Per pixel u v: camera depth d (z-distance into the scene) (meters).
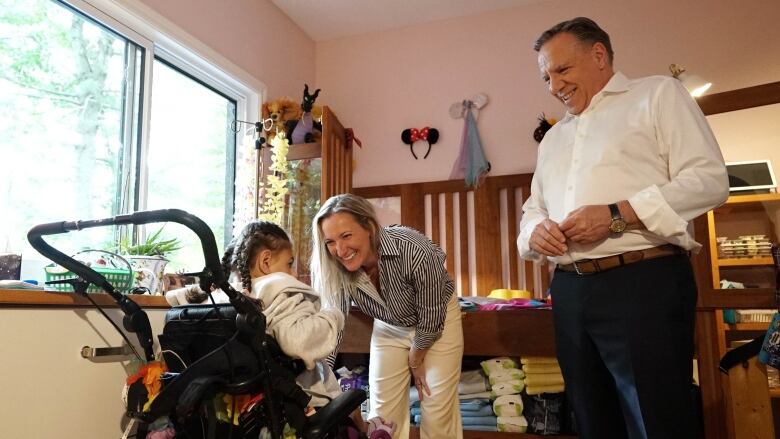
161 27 2.44
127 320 1.25
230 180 3.06
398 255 1.59
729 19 3.06
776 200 2.25
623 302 1.20
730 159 2.64
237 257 1.39
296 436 1.10
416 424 2.23
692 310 1.21
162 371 1.18
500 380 2.18
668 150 1.25
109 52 2.27
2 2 1.84
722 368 1.83
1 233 1.78
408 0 3.42
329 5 3.47
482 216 3.34
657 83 1.29
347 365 2.64
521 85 3.42
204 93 2.92
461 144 3.44
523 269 3.24
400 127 3.64
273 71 3.39
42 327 1.15
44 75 1.97
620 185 1.26
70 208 2.03
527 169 3.32
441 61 3.62
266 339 1.17
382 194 3.56
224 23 2.94
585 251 1.27
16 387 1.09
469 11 3.56
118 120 2.29
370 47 3.81
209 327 1.15
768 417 1.74
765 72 2.96
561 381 2.11
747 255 2.21
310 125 2.72
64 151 2.03
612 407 1.32
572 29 1.38
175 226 2.54
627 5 3.26
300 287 1.30
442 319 1.65
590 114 1.38
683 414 1.13
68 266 1.19
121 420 1.35
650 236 1.20
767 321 2.12
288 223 2.55
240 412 1.11
